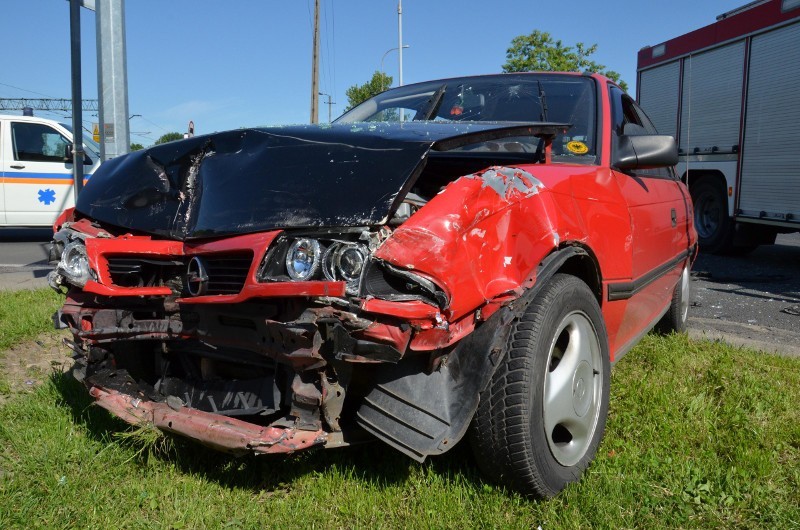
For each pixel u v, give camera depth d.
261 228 2.45
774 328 5.93
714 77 10.95
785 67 9.42
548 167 2.93
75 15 7.96
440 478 2.66
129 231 2.99
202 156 3.01
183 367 2.82
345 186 2.44
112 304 2.79
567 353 2.75
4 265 8.77
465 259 2.26
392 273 2.21
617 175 3.48
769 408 3.51
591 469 2.79
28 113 13.33
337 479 2.66
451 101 4.19
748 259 10.92
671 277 4.70
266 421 2.61
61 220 3.33
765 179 9.88
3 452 3.00
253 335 2.38
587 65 27.09
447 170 3.07
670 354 4.46
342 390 2.23
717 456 2.98
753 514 2.52
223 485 2.70
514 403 2.39
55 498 2.55
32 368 4.18
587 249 2.87
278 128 3.00
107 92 7.67
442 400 2.31
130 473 2.78
